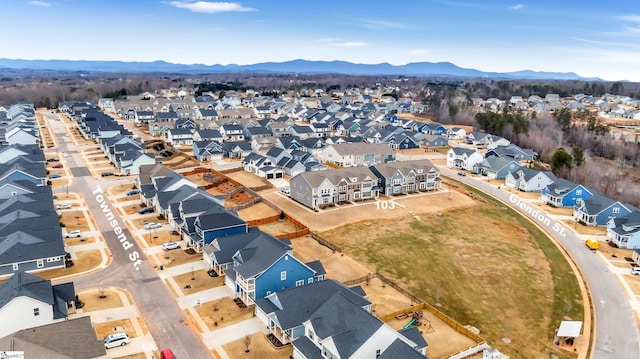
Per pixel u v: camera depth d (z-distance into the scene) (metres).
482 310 46.16
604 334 43.50
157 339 37.66
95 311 41.34
